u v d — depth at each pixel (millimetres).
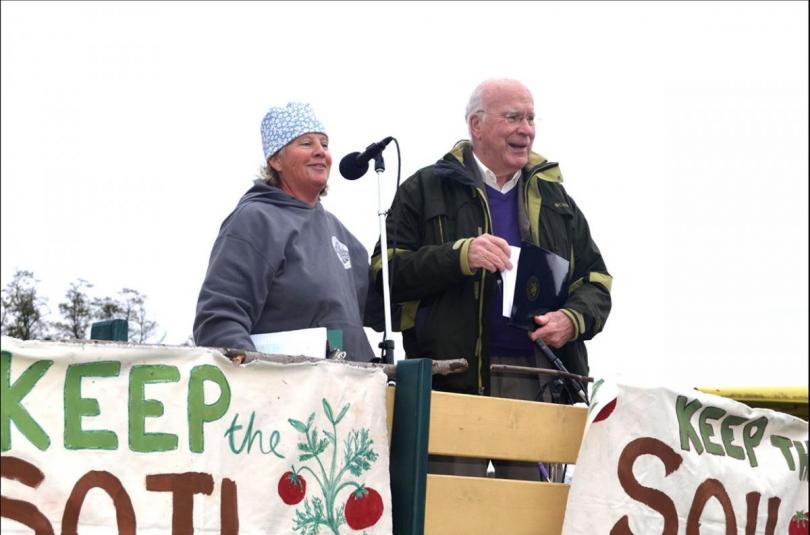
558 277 4176
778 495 3918
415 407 3021
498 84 4387
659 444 3551
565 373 3998
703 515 3648
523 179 4430
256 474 2727
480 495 3230
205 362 2684
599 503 3393
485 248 3945
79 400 2490
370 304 4352
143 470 2551
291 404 2818
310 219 3859
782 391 5223
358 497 2920
